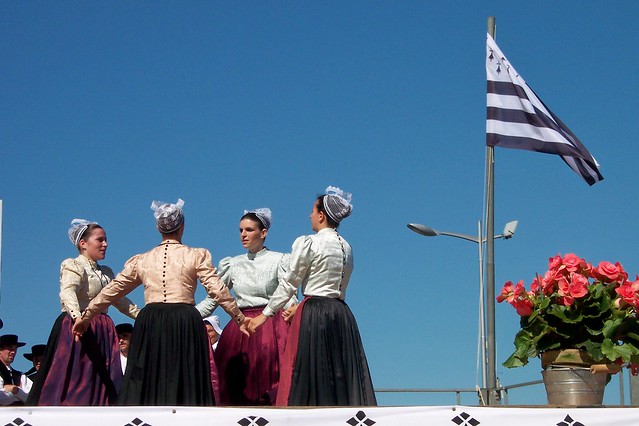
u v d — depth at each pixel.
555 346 6.84
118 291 7.13
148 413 6.27
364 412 6.31
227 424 6.26
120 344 8.64
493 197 10.59
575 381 6.80
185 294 7.02
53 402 7.38
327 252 7.11
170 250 7.11
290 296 7.11
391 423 6.32
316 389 6.89
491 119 10.88
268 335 8.02
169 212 7.18
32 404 7.39
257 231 8.17
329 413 6.30
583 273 6.97
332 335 6.97
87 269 7.65
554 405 6.53
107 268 7.84
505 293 7.04
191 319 6.96
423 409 6.34
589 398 6.80
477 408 6.37
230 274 8.20
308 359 6.94
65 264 7.57
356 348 7.04
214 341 8.62
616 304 6.86
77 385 7.43
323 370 6.90
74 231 7.72
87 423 6.24
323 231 7.23
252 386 7.96
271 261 8.11
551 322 6.89
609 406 6.51
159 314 6.94
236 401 7.97
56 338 7.48
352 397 6.90
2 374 8.43
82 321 7.20
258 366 7.98
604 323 6.83
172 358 6.88
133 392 6.83
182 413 6.27
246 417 6.27
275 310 7.13
